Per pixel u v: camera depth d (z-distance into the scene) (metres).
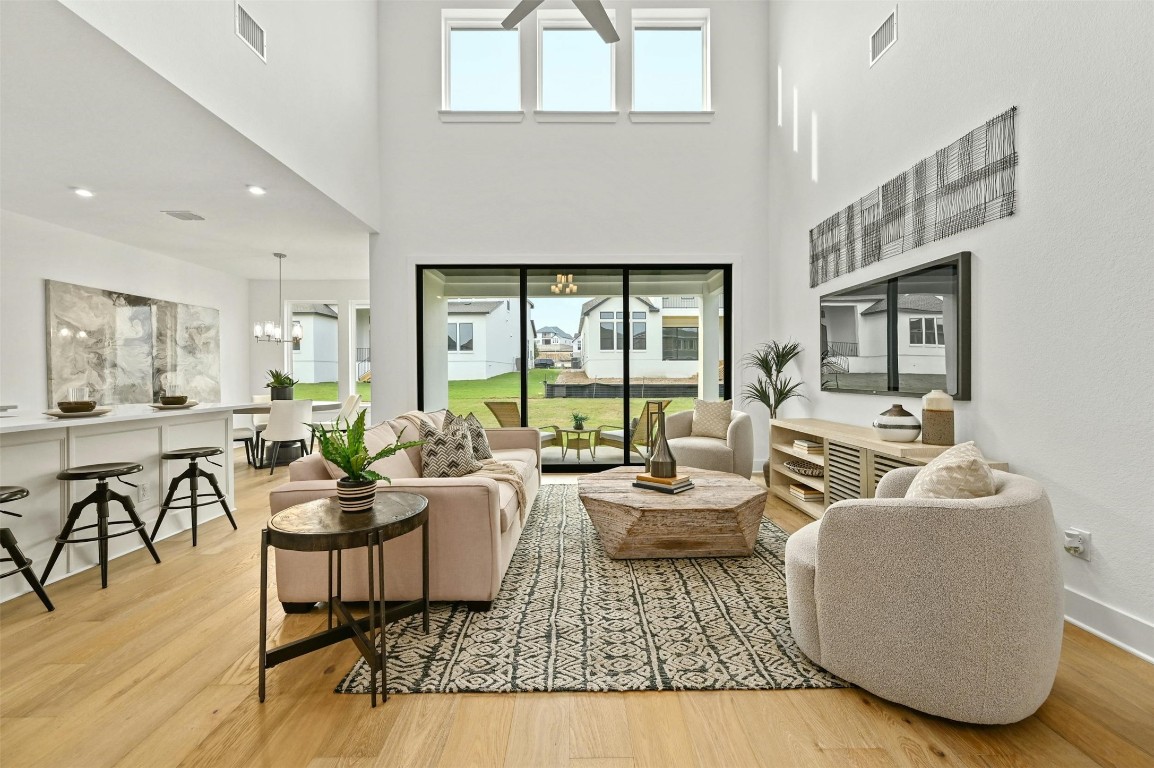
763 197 5.55
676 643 1.99
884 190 3.48
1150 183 1.83
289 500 2.19
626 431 5.72
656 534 2.79
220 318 7.25
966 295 2.71
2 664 1.89
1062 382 2.18
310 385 7.98
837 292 4.09
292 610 2.30
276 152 3.54
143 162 3.55
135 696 1.70
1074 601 2.13
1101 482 2.02
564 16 5.55
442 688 1.71
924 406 2.78
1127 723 1.52
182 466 3.61
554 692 1.70
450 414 3.46
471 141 5.52
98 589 2.58
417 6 5.50
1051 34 2.22
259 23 3.37
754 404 5.55
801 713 1.59
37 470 2.65
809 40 4.60
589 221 5.54
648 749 1.44
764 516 3.84
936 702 1.50
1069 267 2.15
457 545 2.25
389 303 5.50
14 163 3.54
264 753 1.44
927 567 1.50
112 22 2.24
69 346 5.02
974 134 2.67
